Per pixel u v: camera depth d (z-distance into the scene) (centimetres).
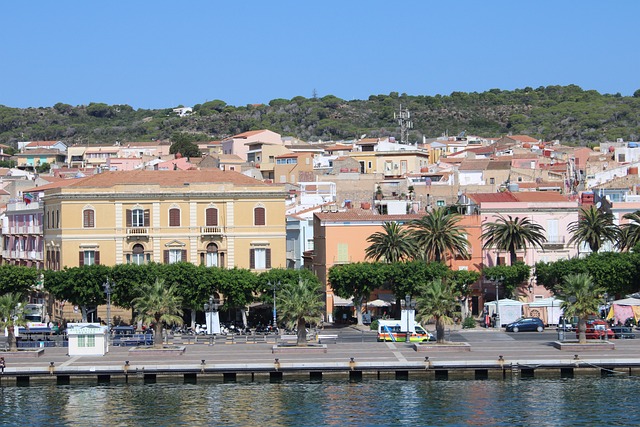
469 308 19925
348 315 19550
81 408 11662
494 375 13238
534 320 17500
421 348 14512
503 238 19350
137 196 19062
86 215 19000
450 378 13188
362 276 18312
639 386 12500
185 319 18788
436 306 14762
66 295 17762
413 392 12331
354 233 19875
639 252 18588
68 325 14925
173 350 14438
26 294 18838
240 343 15762
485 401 11831
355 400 11925
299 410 11462
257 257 19288
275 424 10894
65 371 13150
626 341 15425
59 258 19175
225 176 19825
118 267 17638
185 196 19175
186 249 19175
